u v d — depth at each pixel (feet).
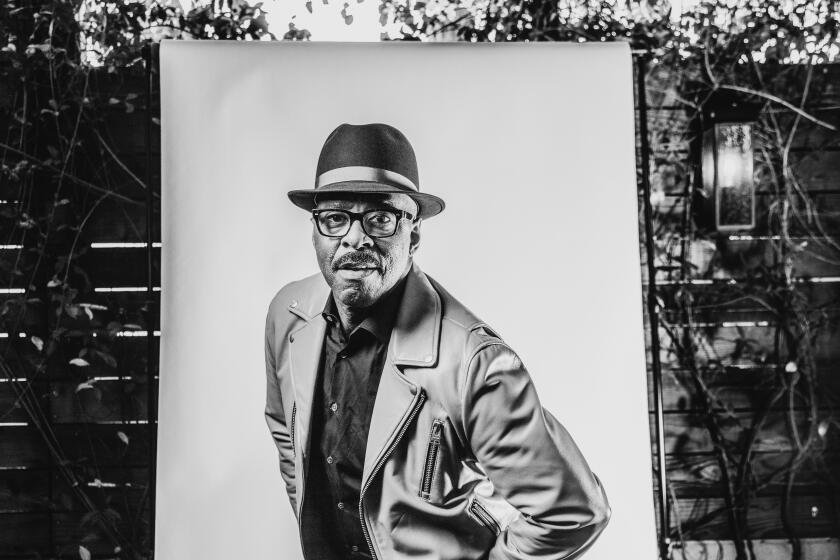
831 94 9.10
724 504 9.04
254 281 7.86
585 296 7.86
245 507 7.73
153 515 7.87
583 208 7.93
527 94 8.01
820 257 9.16
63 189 8.86
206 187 7.87
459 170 7.94
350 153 7.93
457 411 7.79
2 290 8.80
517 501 7.73
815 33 9.09
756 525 9.05
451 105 7.99
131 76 8.87
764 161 9.14
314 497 7.79
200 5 8.84
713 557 9.02
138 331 8.82
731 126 8.50
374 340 7.89
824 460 9.09
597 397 7.79
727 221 8.54
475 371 7.79
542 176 7.95
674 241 9.07
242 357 7.81
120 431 8.79
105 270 8.84
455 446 7.78
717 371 9.07
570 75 8.02
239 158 7.89
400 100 7.98
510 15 8.95
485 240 7.91
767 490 9.09
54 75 8.78
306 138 7.94
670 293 9.07
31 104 8.84
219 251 7.85
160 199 8.55
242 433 7.77
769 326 9.13
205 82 7.92
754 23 9.07
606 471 7.74
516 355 7.81
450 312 7.86
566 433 7.75
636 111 8.96
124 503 8.78
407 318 7.89
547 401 7.77
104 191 8.84
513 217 7.91
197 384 7.77
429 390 7.81
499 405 7.77
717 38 9.07
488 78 8.02
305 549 7.73
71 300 8.71
